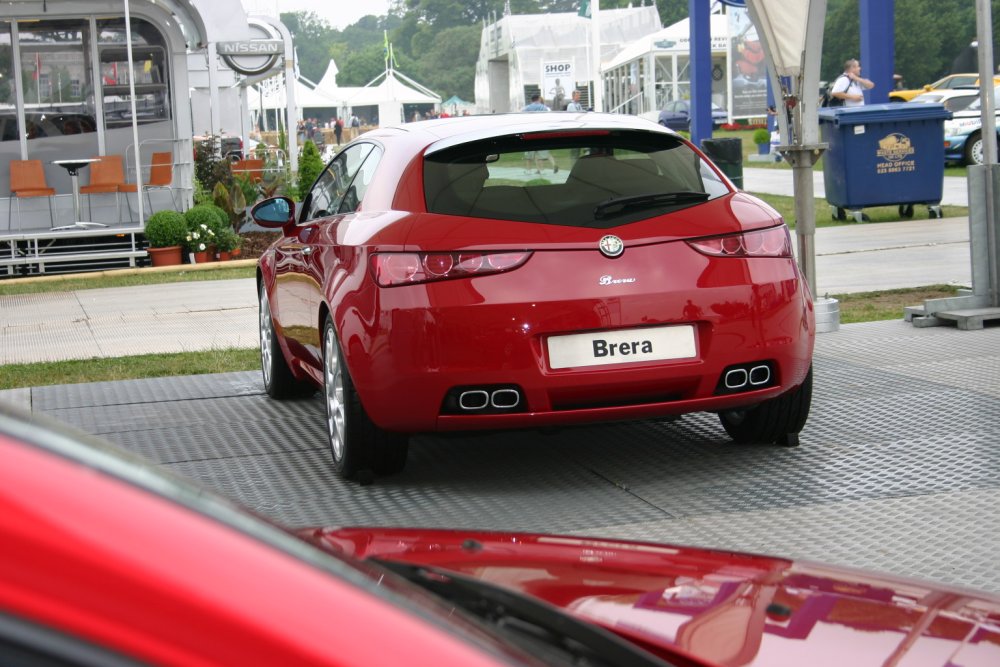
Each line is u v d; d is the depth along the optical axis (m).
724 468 4.91
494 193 4.55
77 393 7.18
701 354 4.51
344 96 74.69
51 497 0.62
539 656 1.12
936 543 3.88
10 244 16.70
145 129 17.61
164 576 0.62
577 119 5.00
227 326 10.27
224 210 18.17
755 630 1.54
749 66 43.81
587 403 4.48
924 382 6.34
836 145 16.22
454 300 4.34
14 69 17.05
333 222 5.20
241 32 24.67
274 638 0.63
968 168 8.21
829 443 5.22
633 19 49.94
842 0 89.69
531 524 4.25
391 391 4.41
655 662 1.14
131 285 14.17
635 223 4.52
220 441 5.71
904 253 12.81
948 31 88.75
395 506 4.52
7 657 0.58
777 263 4.66
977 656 1.46
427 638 0.69
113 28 17.30
